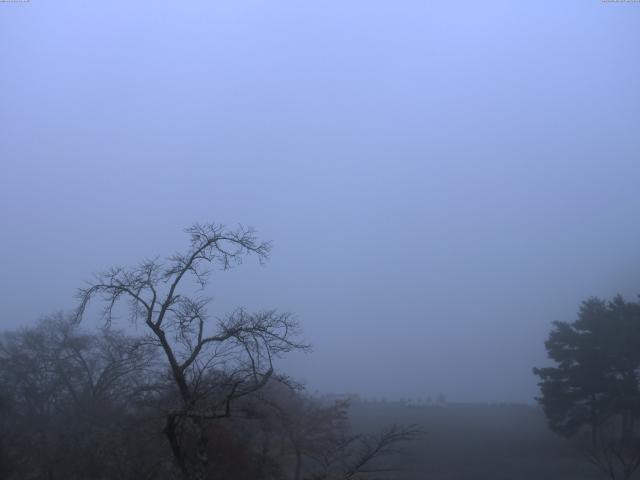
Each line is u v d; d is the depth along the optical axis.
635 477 38.06
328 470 24.27
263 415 20.66
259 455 25.38
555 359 52.97
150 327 17.31
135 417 23.95
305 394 32.84
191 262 17.69
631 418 49.62
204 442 17.42
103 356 37.59
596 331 51.81
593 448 47.22
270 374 17.67
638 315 51.53
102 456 22.11
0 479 25.27
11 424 32.94
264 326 17.69
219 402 17.42
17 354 38.94
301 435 28.70
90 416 30.19
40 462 25.83
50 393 37.03
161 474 21.92
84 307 17.70
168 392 22.80
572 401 51.75
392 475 28.34
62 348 38.97
